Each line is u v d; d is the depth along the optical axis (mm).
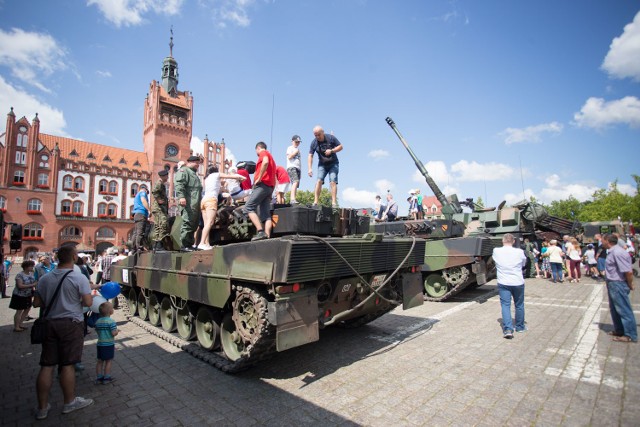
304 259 4578
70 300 4172
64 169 50531
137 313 9328
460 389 4555
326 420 3848
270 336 4707
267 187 5695
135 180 55250
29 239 47031
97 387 4809
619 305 6410
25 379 5234
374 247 5887
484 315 8805
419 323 8055
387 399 4320
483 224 17141
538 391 4441
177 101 60656
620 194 52312
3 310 11328
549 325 7656
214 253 5562
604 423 3637
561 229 20750
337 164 7438
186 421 3869
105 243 52469
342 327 7809
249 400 4352
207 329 6105
